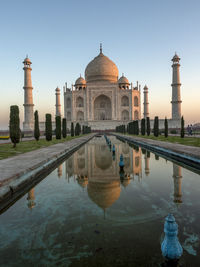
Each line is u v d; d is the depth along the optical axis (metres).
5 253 3.96
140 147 23.53
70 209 6.03
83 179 9.58
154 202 6.48
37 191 7.89
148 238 4.32
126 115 91.38
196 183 8.72
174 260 3.52
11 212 5.93
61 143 25.55
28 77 71.50
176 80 71.38
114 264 3.53
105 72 88.94
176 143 21.95
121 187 8.21
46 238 4.46
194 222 5.04
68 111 89.19
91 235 4.50
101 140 36.09
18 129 20.72
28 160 11.77
